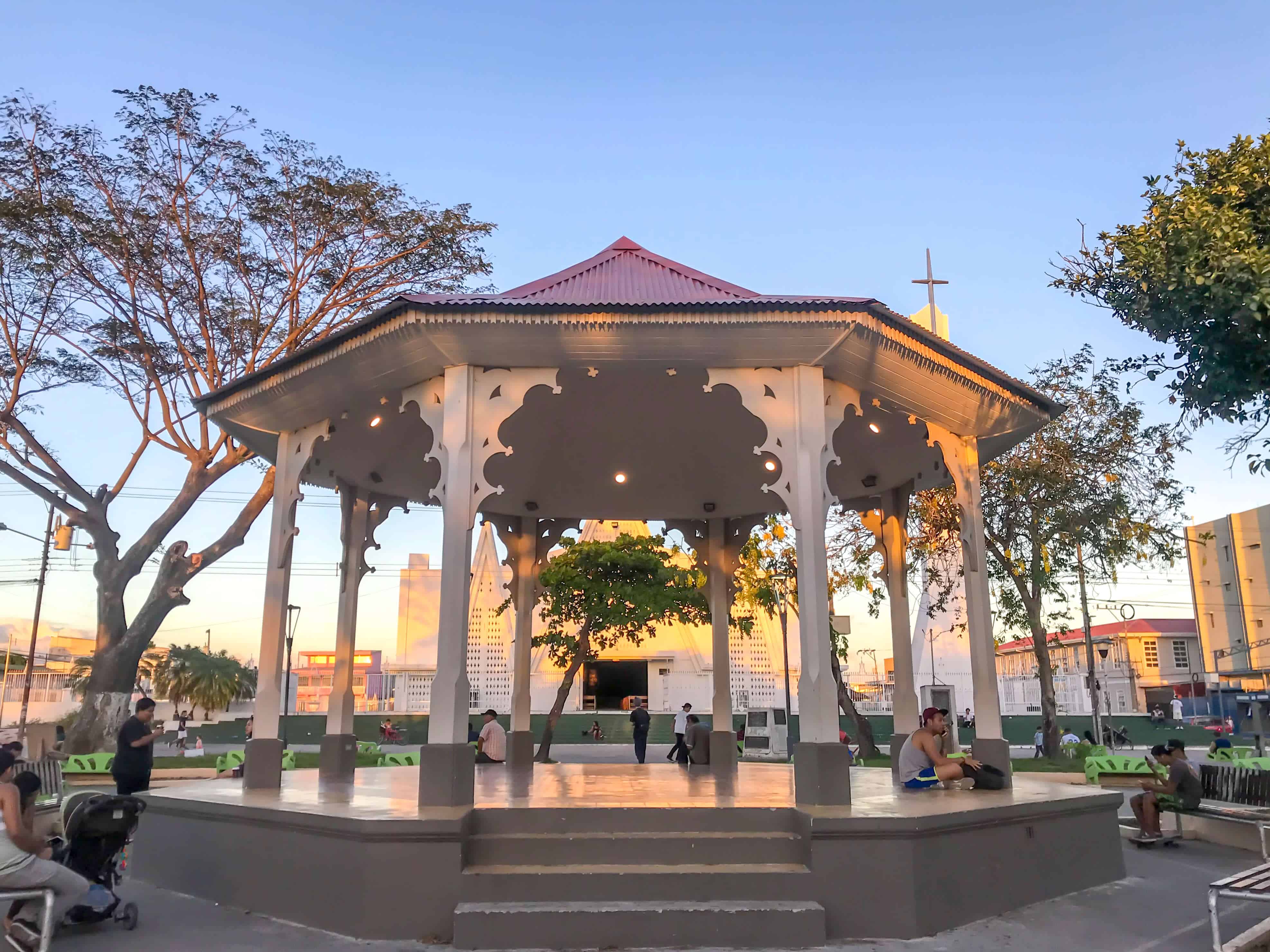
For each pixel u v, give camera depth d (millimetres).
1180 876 8789
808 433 8055
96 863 6703
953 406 9531
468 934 6066
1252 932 5938
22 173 21344
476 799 7844
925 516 23500
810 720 7492
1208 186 8617
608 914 6125
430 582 47031
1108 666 57500
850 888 6461
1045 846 7789
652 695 42094
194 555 22719
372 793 8656
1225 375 8008
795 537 7918
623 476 13227
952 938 6430
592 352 8117
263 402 9641
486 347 8047
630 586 23750
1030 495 22219
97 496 22719
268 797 8195
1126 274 8531
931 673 41344
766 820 7172
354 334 8391
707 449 12422
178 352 22828
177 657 54938
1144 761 18578
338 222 23328
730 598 14375
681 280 9469
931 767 8844
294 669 66625
